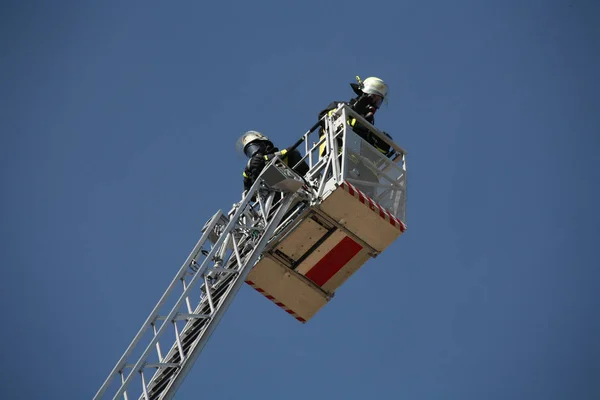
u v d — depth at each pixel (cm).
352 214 2688
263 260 2778
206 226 2717
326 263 2806
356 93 2948
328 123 2761
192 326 2592
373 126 2822
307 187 2702
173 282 2483
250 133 2938
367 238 2748
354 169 2745
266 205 2675
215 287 2625
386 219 2692
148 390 2434
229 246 2741
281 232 2734
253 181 2841
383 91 2919
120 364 2341
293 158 2859
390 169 2816
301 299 2872
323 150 2802
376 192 2764
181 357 2380
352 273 2844
